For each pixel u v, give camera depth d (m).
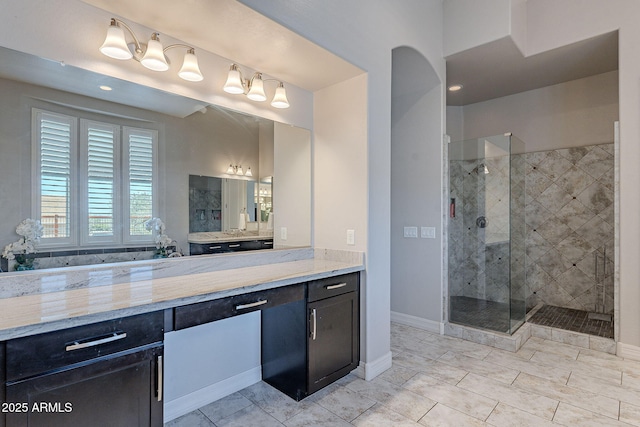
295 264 2.46
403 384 2.37
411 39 2.91
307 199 2.79
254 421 1.94
